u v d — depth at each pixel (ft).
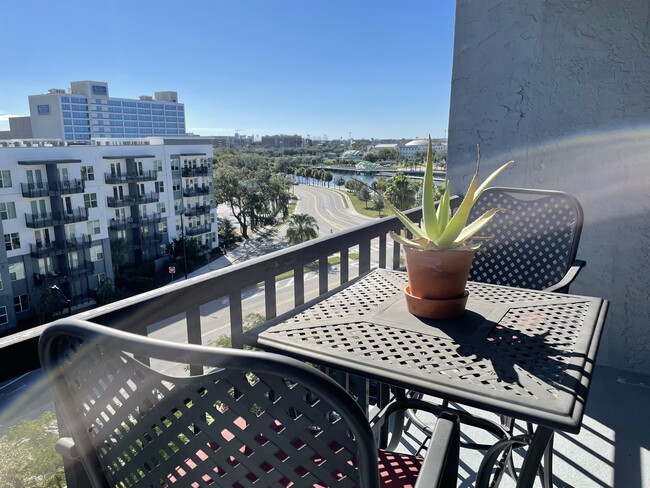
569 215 5.57
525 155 8.05
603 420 6.06
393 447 4.31
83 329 2.02
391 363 2.97
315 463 1.91
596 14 7.22
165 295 3.27
